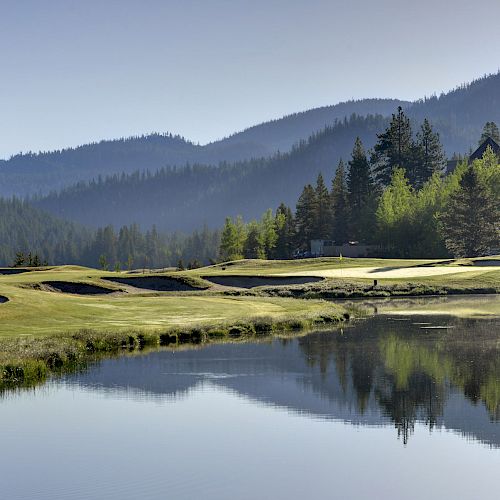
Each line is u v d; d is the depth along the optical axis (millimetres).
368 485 20766
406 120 180000
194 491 20312
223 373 35969
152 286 85500
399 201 146125
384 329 51312
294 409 28688
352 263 116375
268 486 20672
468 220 127875
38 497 19969
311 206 178375
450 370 35688
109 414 28141
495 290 84625
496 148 183875
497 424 26344
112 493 20188
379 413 27922
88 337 43000
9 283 78875
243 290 84375
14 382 33719
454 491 20328
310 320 54750
